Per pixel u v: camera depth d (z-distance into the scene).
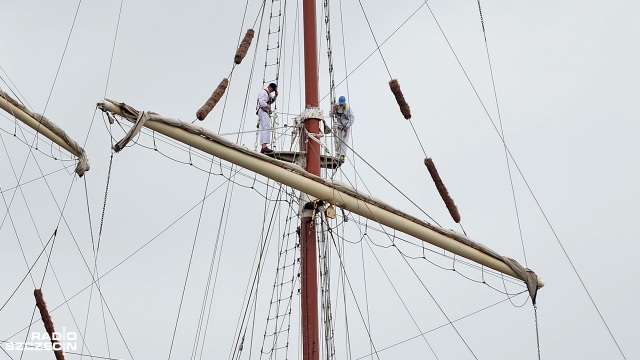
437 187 33.00
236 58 32.34
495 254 33.91
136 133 30.03
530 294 34.16
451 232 33.50
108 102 29.81
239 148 31.58
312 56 35.34
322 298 34.34
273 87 35.69
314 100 34.97
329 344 34.25
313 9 35.72
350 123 35.44
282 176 32.16
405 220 33.19
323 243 34.41
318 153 34.50
